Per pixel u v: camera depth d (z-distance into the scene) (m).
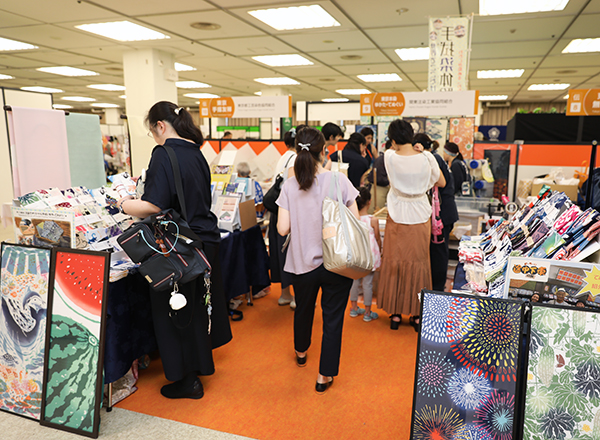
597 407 1.29
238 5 5.04
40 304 1.89
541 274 1.47
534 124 6.30
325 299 2.06
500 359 1.36
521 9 5.12
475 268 2.01
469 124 4.26
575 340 1.31
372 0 4.84
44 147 2.67
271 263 3.19
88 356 1.79
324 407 2.02
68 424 1.79
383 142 4.87
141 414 1.95
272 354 2.57
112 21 5.74
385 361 2.48
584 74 9.28
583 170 4.97
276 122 8.35
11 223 2.58
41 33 6.39
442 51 3.93
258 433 1.82
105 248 2.07
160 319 1.94
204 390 2.17
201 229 2.02
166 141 1.96
